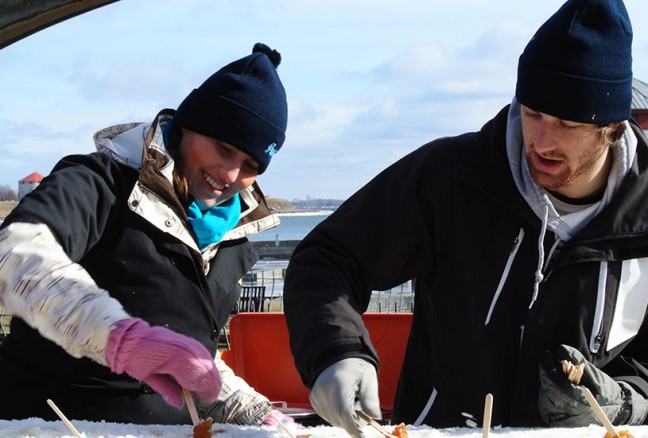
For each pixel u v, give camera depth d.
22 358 2.55
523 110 2.34
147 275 2.55
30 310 2.01
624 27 2.32
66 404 2.52
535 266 2.43
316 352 2.13
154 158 2.55
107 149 2.60
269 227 2.91
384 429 2.08
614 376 2.48
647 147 2.45
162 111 2.75
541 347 2.41
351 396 1.98
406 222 2.52
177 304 2.60
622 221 2.38
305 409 4.14
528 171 2.40
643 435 2.10
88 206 2.40
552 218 2.39
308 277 2.41
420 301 2.67
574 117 2.22
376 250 2.51
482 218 2.47
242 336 4.31
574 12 2.29
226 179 2.63
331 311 2.27
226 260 2.83
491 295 2.46
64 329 1.99
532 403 2.40
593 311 2.41
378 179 2.60
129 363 1.99
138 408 2.56
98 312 2.00
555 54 2.25
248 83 2.62
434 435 2.08
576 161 2.27
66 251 2.27
